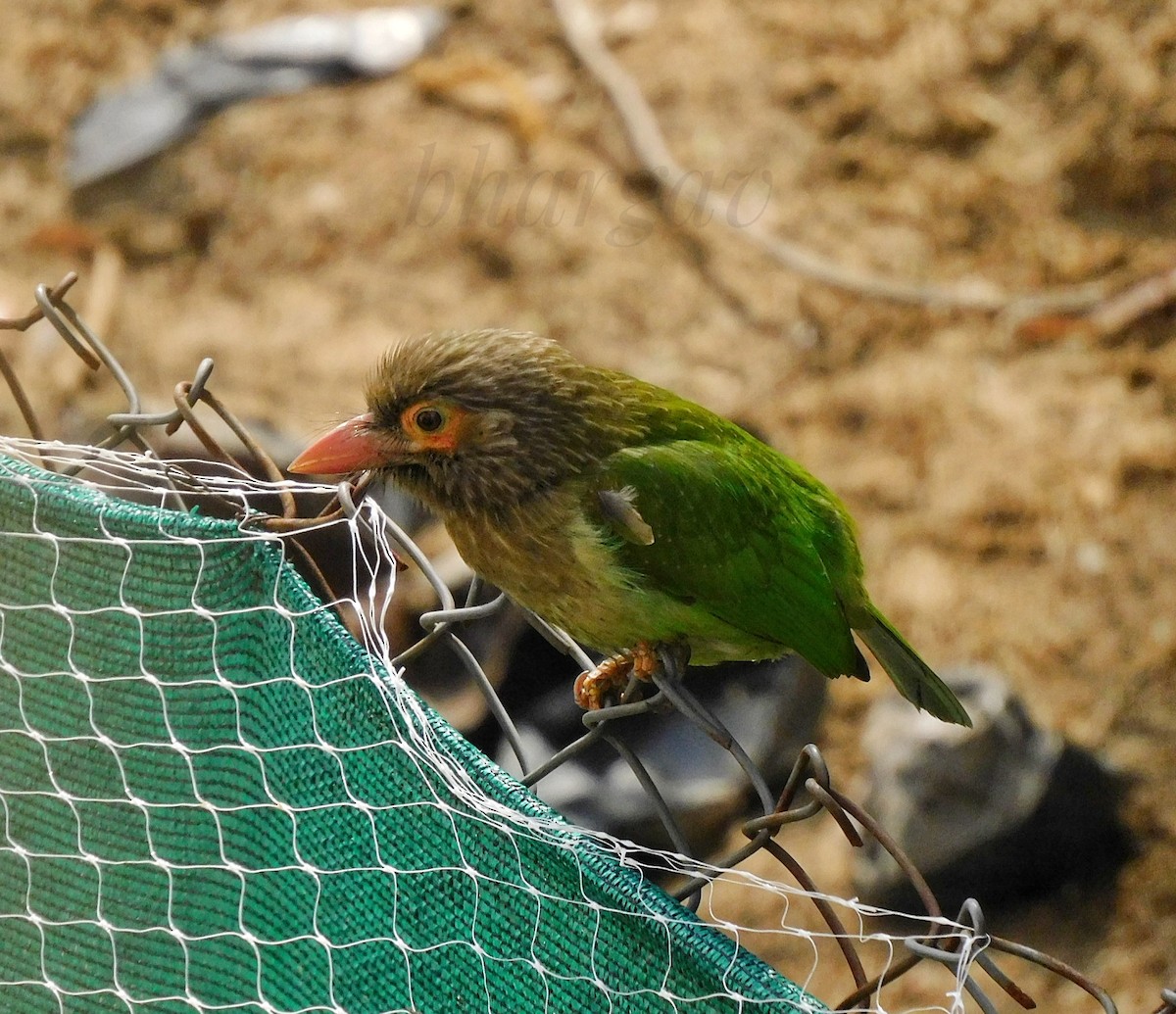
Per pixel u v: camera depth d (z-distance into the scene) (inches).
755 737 380.5
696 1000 138.3
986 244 586.2
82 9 671.8
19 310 563.2
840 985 368.2
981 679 400.2
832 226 591.8
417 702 159.3
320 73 643.5
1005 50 627.8
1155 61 600.7
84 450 188.7
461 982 158.4
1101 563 478.9
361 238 595.2
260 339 564.4
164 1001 188.9
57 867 192.7
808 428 532.7
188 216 604.7
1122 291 561.3
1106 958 372.8
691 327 565.0
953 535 492.7
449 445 224.4
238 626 170.6
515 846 150.9
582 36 649.6
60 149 631.8
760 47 646.5
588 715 169.8
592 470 233.3
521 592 239.8
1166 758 421.1
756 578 244.7
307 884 171.2
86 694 182.7
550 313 570.6
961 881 376.8
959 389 535.5
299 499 251.9
